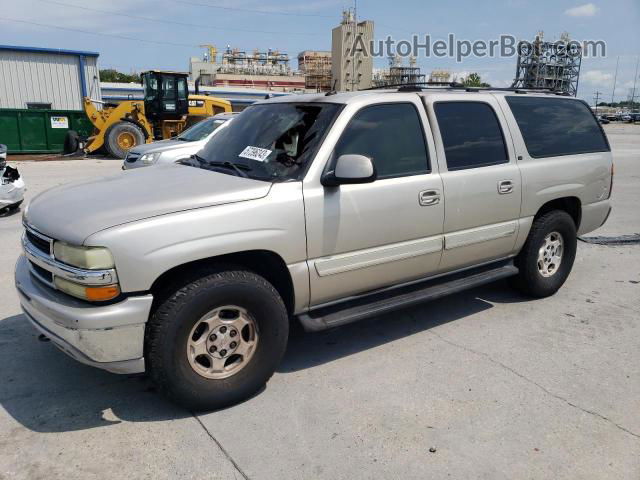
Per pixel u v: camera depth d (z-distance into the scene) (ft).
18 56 86.84
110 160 62.39
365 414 10.73
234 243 10.41
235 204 10.57
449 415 10.73
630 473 9.11
